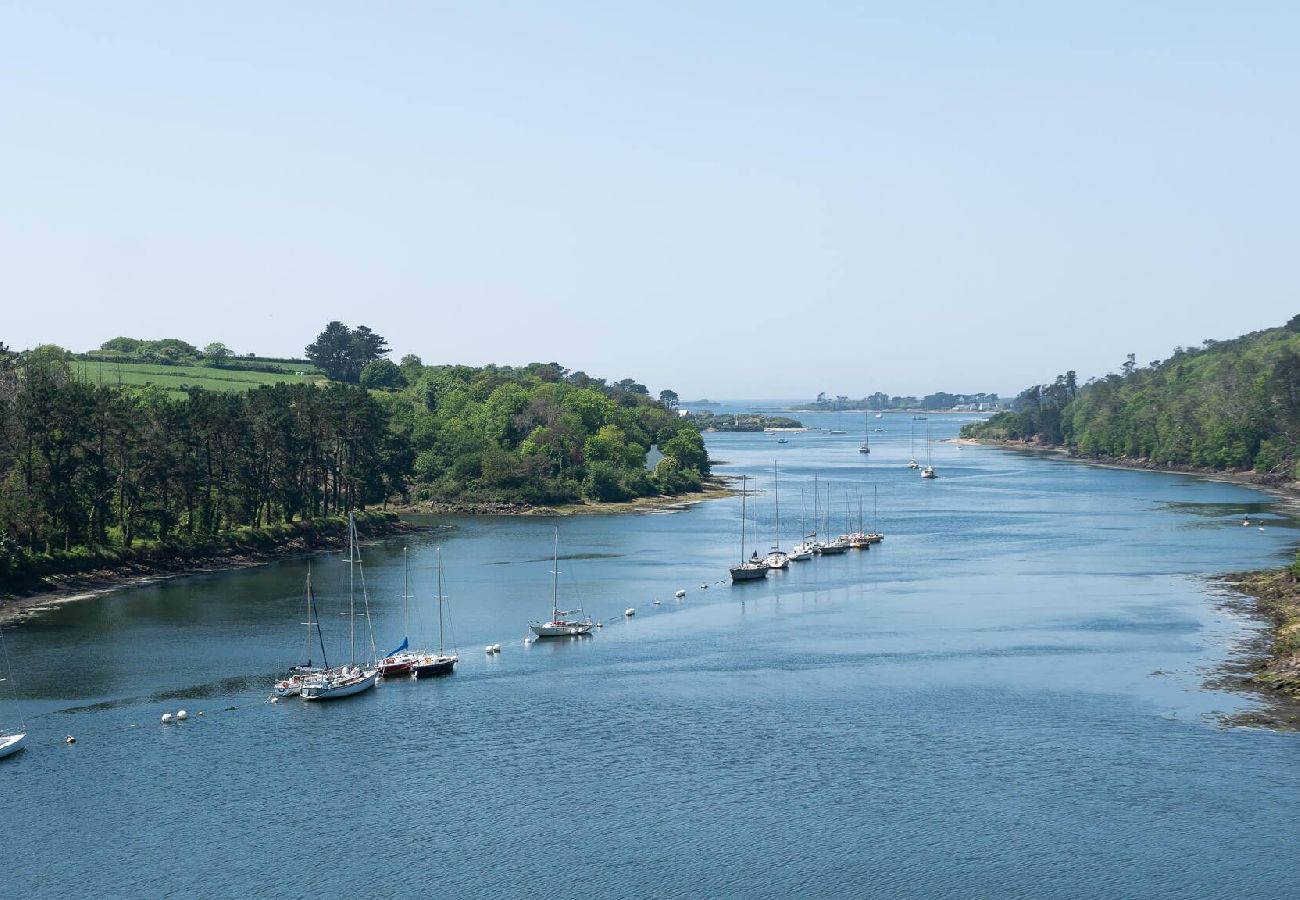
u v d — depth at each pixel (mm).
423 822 97812
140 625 168875
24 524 193000
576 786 105125
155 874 89188
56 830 96688
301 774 108750
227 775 108500
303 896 85750
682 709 127688
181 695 133250
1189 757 109125
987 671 141125
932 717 123062
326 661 142500
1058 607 180125
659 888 86125
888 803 100125
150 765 111062
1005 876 87062
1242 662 142500
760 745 115250
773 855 91000
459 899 85000
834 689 134625
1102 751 111312
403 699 132500
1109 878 86438
